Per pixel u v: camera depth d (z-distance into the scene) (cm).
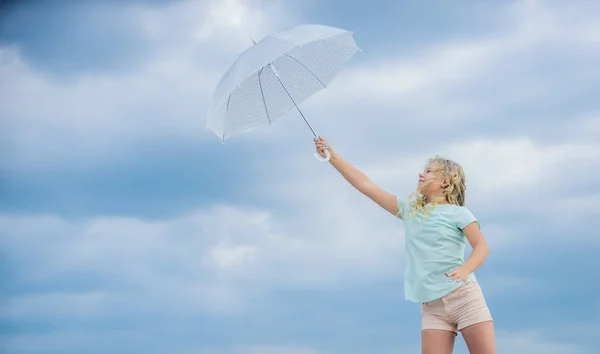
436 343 258
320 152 297
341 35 307
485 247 254
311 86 304
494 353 251
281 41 280
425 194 276
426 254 262
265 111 299
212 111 276
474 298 253
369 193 288
